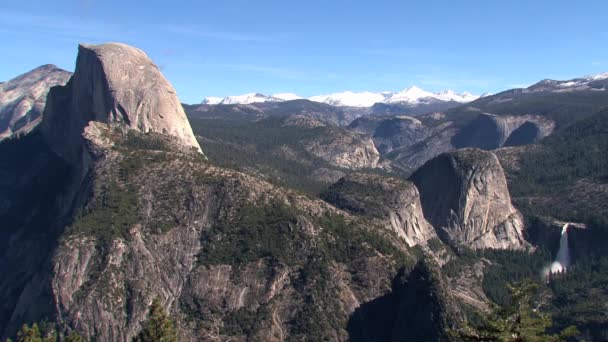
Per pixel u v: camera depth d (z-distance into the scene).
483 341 58.31
